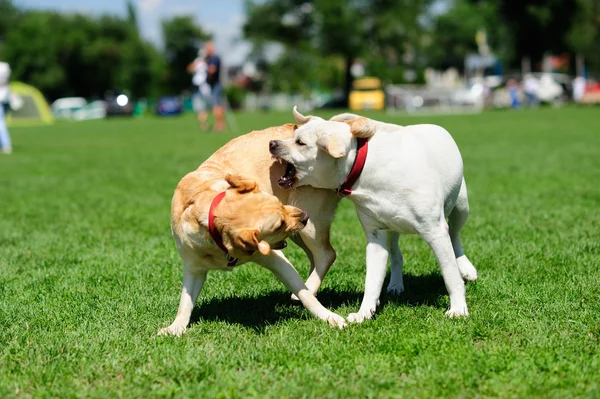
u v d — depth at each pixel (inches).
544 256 228.8
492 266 218.7
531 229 273.1
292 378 134.0
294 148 163.3
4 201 384.8
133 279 218.1
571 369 134.7
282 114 1678.2
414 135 168.7
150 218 323.6
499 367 135.9
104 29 3053.6
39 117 1779.0
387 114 1501.0
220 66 984.3
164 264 234.8
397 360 141.6
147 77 3073.3
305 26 2475.4
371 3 2373.3
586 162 506.0
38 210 353.1
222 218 148.3
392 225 166.6
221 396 127.3
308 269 225.0
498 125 999.6
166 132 1024.2
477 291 191.9
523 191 376.2
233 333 162.6
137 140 869.8
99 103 2431.1
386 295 195.6
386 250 171.3
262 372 138.0
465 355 141.9
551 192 368.5
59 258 249.1
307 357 143.9
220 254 156.4
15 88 1755.7
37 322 175.6
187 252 159.6
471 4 2375.7
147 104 2667.3
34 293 203.5
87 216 332.8
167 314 180.1
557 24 2196.1
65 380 137.3
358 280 210.8
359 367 138.3
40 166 569.6
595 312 169.5
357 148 163.0
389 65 2674.7
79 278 220.8
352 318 168.4
